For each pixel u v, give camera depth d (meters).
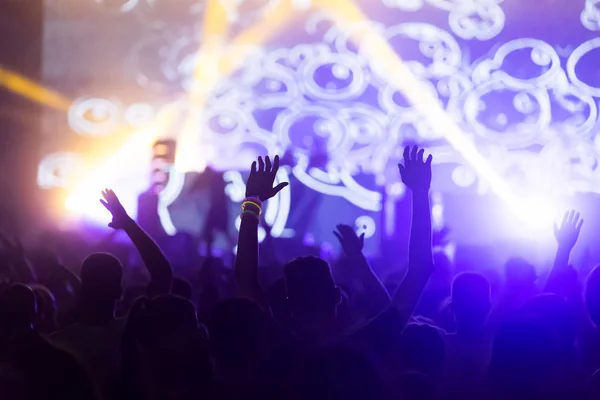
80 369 2.70
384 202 11.19
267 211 11.59
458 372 3.37
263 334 2.75
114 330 3.21
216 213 10.49
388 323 3.00
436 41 13.88
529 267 4.11
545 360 3.02
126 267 8.67
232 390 2.71
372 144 13.41
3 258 4.71
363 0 14.56
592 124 13.36
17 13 13.31
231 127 14.09
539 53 13.80
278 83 14.09
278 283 3.50
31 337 2.73
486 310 3.45
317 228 12.13
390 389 2.87
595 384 3.07
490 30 13.98
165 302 2.80
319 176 12.09
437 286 4.77
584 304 3.60
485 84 13.66
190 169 13.81
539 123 13.36
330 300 2.88
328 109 13.64
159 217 10.39
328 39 14.02
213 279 5.20
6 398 2.62
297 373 2.74
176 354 2.74
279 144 13.69
